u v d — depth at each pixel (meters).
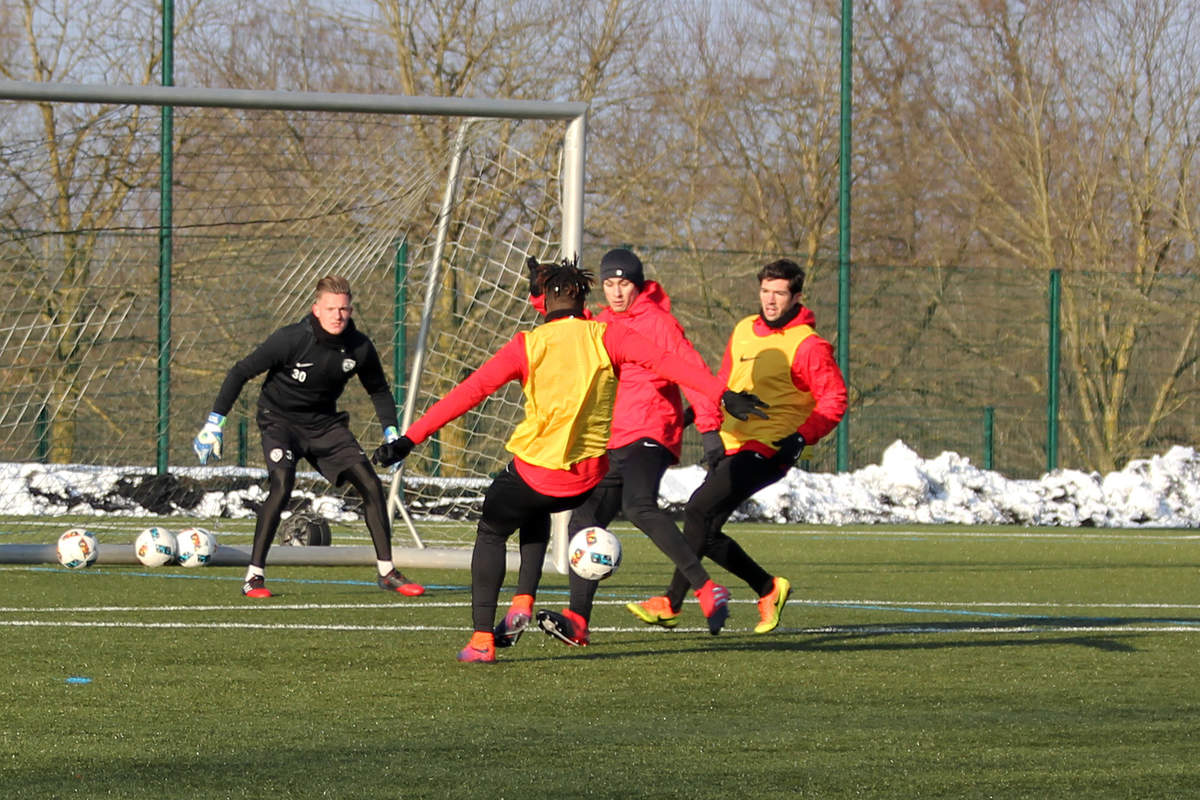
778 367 19.19
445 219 30.70
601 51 74.62
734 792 10.70
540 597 24.67
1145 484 53.62
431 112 27.45
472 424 36.47
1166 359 62.72
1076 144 77.56
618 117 75.31
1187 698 15.13
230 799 10.29
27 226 36.16
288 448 24.45
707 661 17.48
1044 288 60.22
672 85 76.94
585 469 16.53
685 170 77.00
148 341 39.72
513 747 12.20
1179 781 11.23
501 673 16.36
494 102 27.45
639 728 13.14
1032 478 60.19
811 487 50.81
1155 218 76.12
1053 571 32.38
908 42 81.38
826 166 79.44
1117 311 62.28
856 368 59.38
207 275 39.78
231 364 40.62
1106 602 25.75
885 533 44.88
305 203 33.94
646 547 37.22
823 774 11.34
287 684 15.38
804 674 16.53
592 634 20.09
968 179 81.25
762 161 79.12
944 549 38.75
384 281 36.66
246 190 37.69
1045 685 15.95
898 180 81.12
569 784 10.85
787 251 79.44
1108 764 11.83
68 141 35.56
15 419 42.03
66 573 27.98
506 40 72.44
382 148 32.09
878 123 81.38
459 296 35.31
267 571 29.30
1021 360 60.38
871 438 59.31
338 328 23.77
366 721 13.34
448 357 33.44
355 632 19.72
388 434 24.61
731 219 78.31
